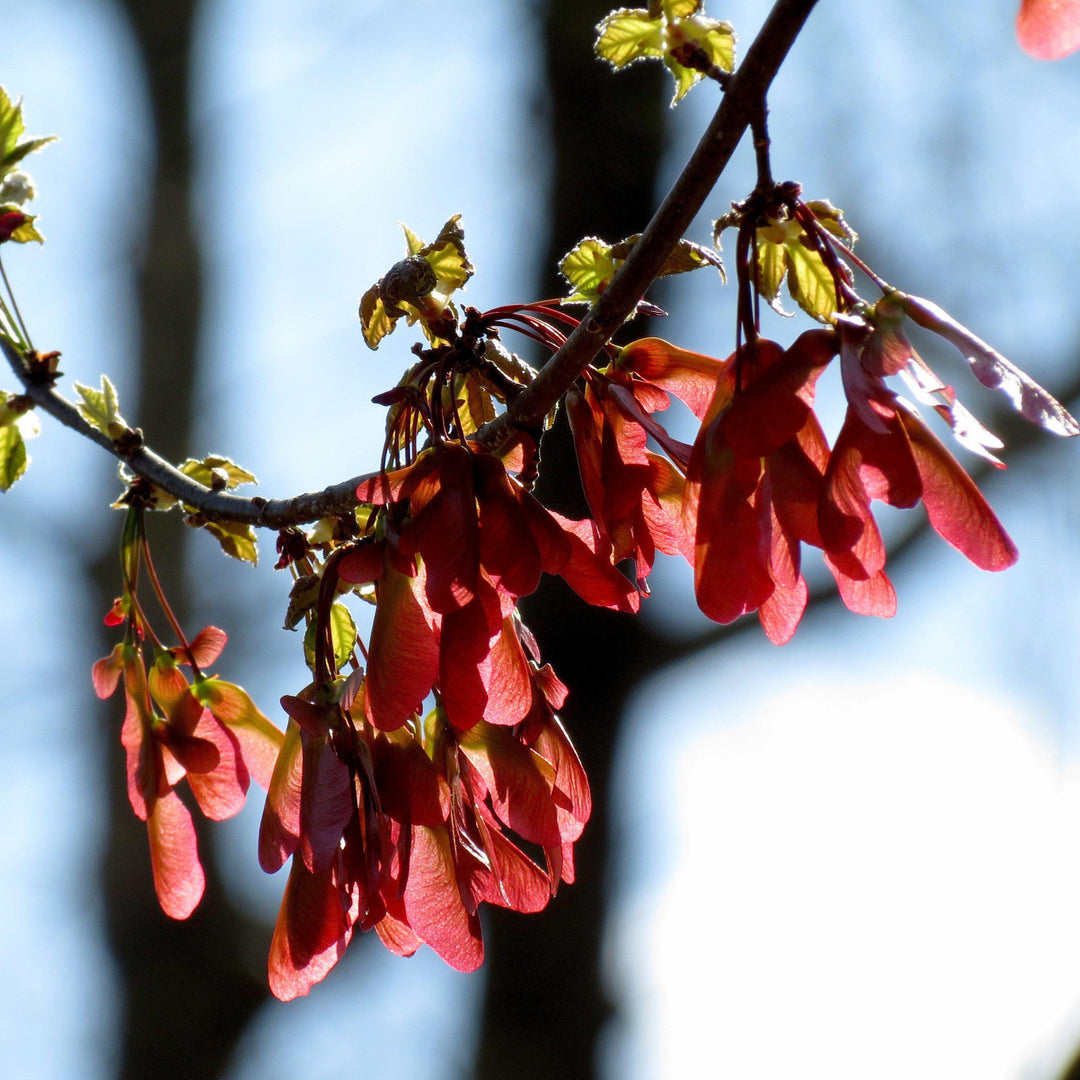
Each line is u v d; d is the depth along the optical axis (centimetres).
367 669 89
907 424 88
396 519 89
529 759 90
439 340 92
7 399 98
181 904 94
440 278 93
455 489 89
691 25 91
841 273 89
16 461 98
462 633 88
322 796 90
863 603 89
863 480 87
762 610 89
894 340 88
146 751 95
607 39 91
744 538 88
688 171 88
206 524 96
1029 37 88
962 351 88
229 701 95
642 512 91
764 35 87
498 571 89
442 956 90
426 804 90
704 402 91
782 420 88
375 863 89
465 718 88
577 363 90
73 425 97
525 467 91
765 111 88
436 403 91
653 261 89
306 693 90
